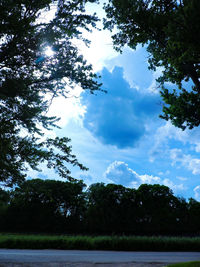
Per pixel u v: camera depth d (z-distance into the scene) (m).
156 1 8.59
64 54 6.36
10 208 28.36
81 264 7.26
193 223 29.91
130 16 9.15
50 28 6.16
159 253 12.34
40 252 11.38
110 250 13.98
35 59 6.02
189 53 6.59
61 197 29.83
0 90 5.72
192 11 5.65
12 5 5.34
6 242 14.41
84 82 6.20
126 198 30.98
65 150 6.60
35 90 6.43
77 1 6.23
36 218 28.64
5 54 5.74
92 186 33.00
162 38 8.80
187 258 9.73
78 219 30.41
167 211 30.38
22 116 6.32
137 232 29.67
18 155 6.22
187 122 10.32
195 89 10.14
